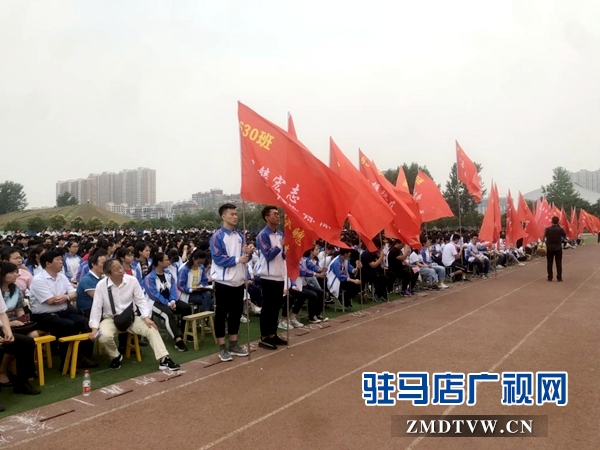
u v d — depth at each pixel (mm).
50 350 6312
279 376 5672
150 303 6898
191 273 8242
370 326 8352
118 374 5875
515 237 17625
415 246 10781
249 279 9438
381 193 10828
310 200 6352
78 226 55719
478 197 15977
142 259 9023
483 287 13164
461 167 16109
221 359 6344
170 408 4707
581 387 5125
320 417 4465
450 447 3852
